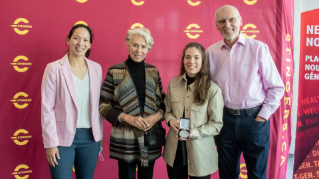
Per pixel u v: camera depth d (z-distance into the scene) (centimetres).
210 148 155
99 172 229
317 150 194
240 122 165
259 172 168
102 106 159
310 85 192
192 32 228
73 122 151
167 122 157
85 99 157
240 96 164
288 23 235
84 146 159
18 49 210
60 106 151
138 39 155
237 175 179
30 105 214
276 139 228
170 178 162
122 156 157
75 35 151
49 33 213
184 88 159
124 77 159
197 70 151
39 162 218
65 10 215
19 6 208
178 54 229
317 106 191
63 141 150
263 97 167
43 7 212
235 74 167
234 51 169
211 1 227
